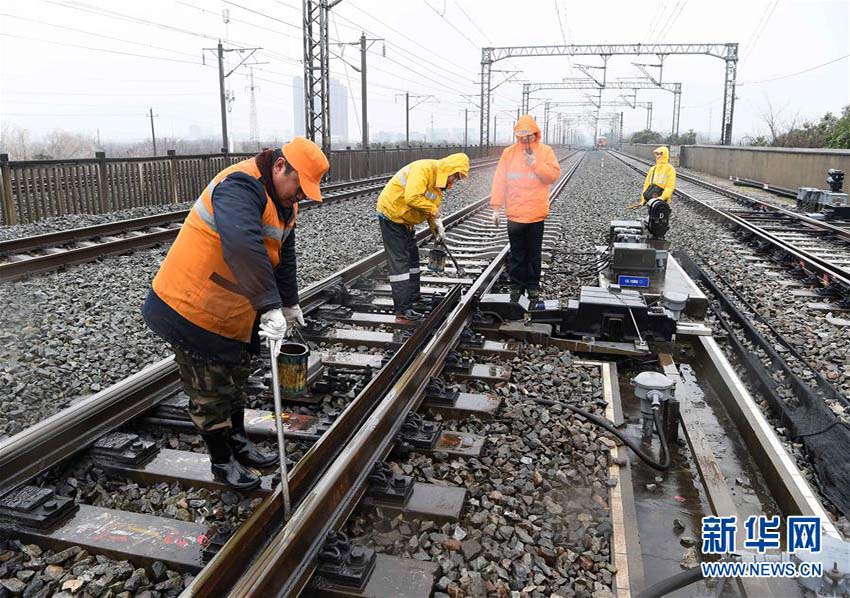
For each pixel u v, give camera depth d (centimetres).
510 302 587
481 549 289
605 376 492
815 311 724
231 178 274
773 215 1563
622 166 4338
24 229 1108
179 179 1552
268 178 281
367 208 1505
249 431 374
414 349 491
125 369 491
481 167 3641
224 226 260
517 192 596
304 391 361
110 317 616
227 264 276
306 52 2208
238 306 286
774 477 355
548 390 466
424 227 1127
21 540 286
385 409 360
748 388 515
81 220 1217
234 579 243
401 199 574
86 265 828
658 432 383
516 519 312
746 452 407
